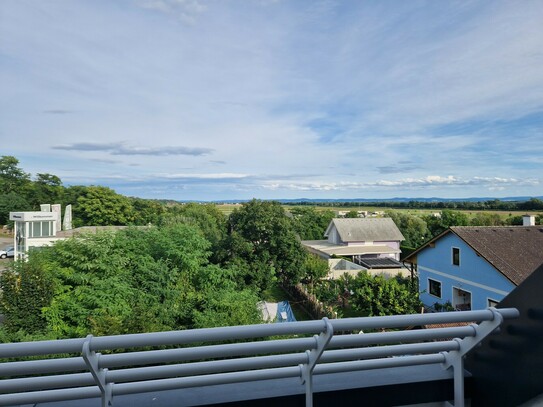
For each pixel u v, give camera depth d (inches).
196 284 555.8
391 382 55.6
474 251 511.5
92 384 44.9
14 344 37.2
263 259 721.0
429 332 48.6
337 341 45.1
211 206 1659.7
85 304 450.3
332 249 1140.5
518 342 48.1
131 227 610.9
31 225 839.1
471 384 56.7
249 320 446.9
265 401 51.3
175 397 50.7
